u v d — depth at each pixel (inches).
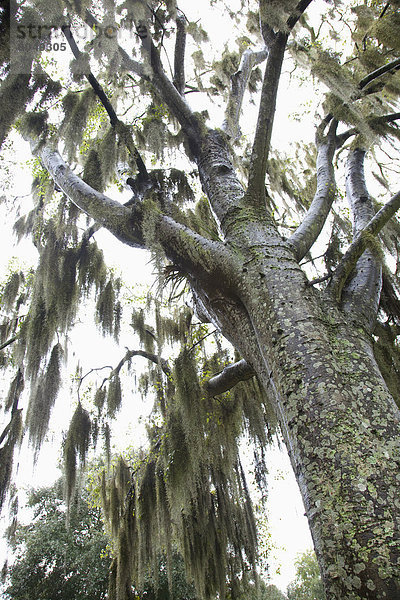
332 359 94.3
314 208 164.9
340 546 69.1
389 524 68.1
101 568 443.2
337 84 161.5
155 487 220.7
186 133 194.5
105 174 172.6
